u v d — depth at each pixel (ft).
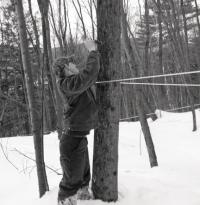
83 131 11.54
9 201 15.28
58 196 12.02
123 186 13.19
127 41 24.94
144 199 12.54
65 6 40.70
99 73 12.00
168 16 43.06
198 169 21.22
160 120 42.45
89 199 12.45
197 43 83.30
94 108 11.71
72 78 10.90
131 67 24.94
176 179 16.16
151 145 22.86
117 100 12.02
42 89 14.17
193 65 81.56
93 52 11.14
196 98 75.61
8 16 51.62
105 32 11.80
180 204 12.14
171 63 82.99
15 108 68.03
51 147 27.14
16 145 27.07
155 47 91.40
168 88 78.89
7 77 73.92
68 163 11.64
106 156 12.09
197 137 32.42
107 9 11.74
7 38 67.31
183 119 41.22
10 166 21.30
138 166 23.18
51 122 56.49
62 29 42.98
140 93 23.57
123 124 42.16
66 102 11.47
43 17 15.60
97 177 12.26
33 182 17.79
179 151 28.27
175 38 42.80
